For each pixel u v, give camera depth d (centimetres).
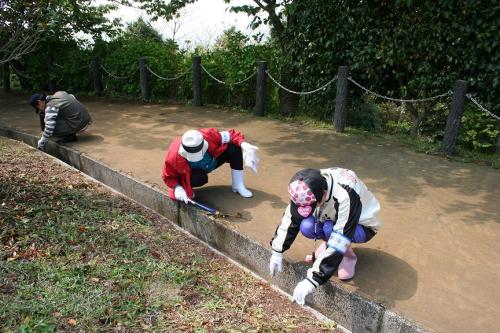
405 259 322
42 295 288
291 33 787
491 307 270
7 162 551
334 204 267
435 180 488
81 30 1123
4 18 400
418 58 648
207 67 913
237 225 369
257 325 283
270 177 484
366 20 666
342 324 291
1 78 1236
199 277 334
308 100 799
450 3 586
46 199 441
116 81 1059
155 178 473
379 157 565
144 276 322
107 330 265
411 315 261
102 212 423
